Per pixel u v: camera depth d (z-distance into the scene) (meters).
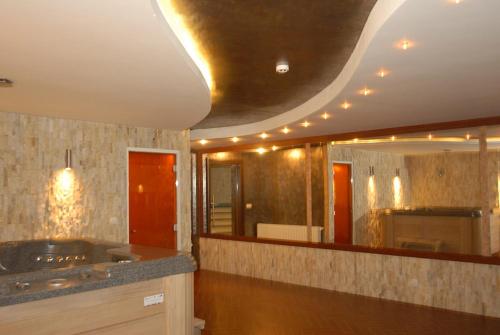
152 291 2.84
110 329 2.61
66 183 4.78
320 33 2.84
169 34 2.30
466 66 2.87
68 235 4.77
